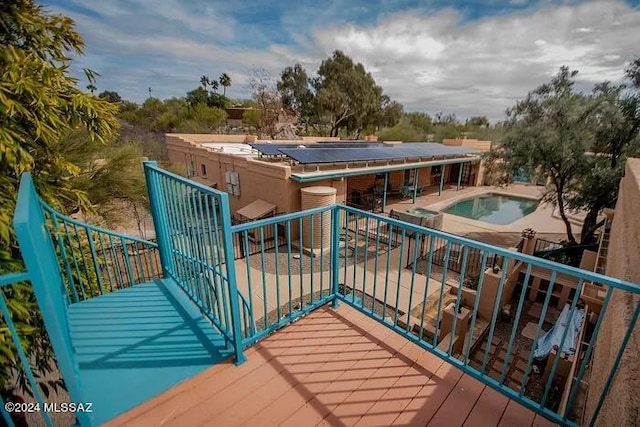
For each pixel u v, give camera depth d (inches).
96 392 70.6
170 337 89.4
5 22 113.6
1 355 90.3
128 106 1296.8
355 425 65.7
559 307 277.7
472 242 71.2
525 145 378.3
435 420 66.9
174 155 682.2
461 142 858.1
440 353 83.3
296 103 1120.2
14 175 112.2
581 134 337.4
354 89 1019.9
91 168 273.4
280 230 392.5
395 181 690.8
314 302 106.3
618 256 111.7
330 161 422.0
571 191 387.5
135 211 315.6
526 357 219.3
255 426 65.0
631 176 150.2
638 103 313.7
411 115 1391.5
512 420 66.6
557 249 349.1
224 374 78.4
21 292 99.7
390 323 96.3
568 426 62.4
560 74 363.9
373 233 402.6
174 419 65.9
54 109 117.6
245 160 442.6
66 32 129.0
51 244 92.3
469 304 264.7
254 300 246.7
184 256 101.3
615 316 77.6
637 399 44.9
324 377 78.4
